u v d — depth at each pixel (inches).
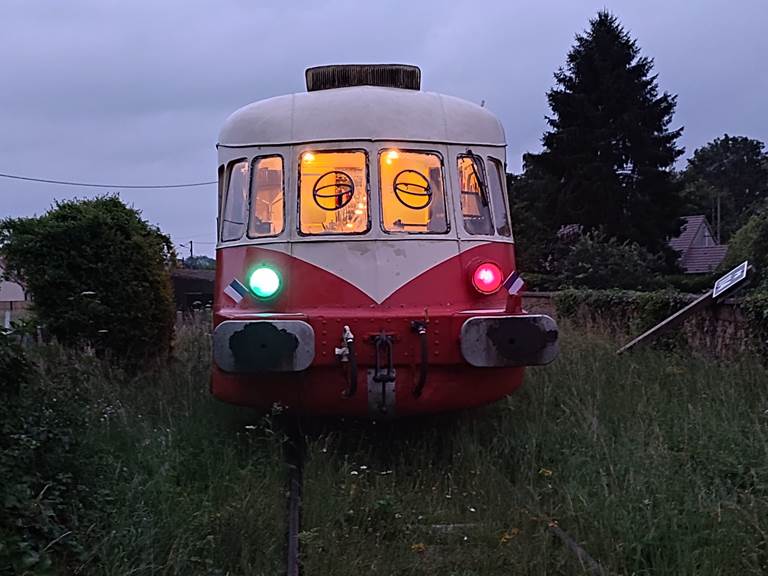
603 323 580.7
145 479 233.9
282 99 302.8
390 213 286.8
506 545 205.5
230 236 299.0
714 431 268.2
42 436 215.6
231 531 206.8
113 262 405.7
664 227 1628.9
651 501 209.5
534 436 284.7
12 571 171.9
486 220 300.5
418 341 266.7
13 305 544.7
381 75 314.7
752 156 3932.1
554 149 1648.6
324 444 278.7
